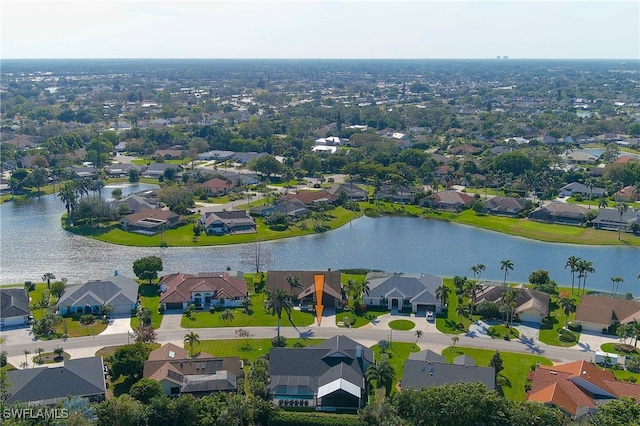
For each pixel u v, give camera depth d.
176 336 147.50
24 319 154.25
